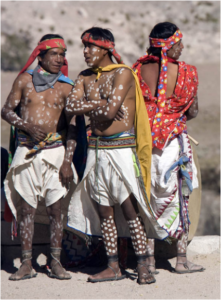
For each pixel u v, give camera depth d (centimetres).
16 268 1694
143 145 1482
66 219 1650
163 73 1530
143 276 1472
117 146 1455
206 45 12188
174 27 1550
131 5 13338
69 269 1684
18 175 1539
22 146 1536
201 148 6319
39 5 12575
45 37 1546
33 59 1545
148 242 1584
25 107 1541
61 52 1546
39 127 1509
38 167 1515
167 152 1538
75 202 1555
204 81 9531
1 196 1714
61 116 1550
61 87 1551
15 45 11350
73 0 13062
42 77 1540
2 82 9775
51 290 1436
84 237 1627
